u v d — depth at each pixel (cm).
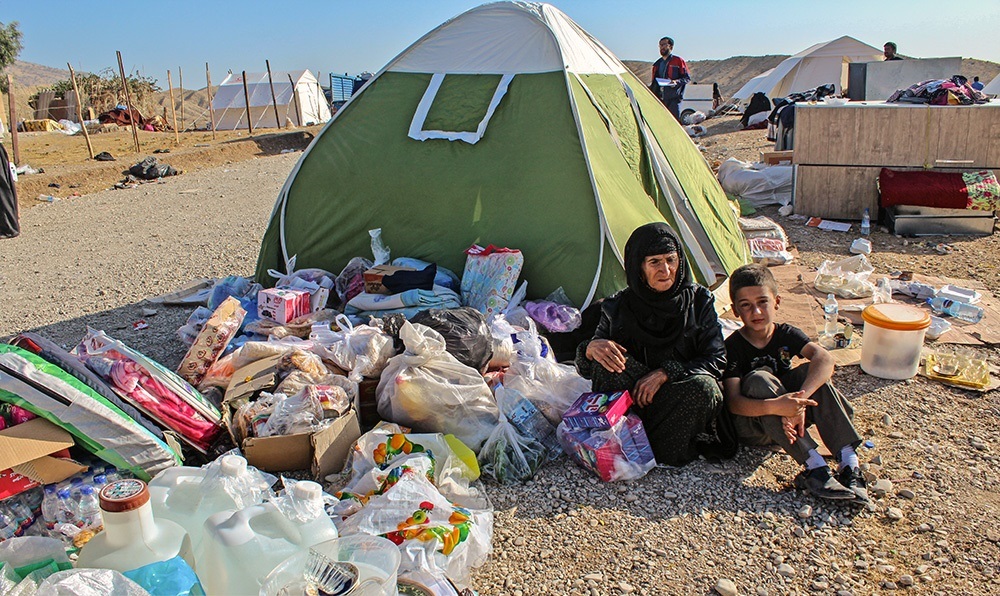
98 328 625
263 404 405
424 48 653
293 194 643
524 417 412
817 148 919
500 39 627
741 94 2628
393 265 555
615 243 541
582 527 351
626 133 620
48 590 211
